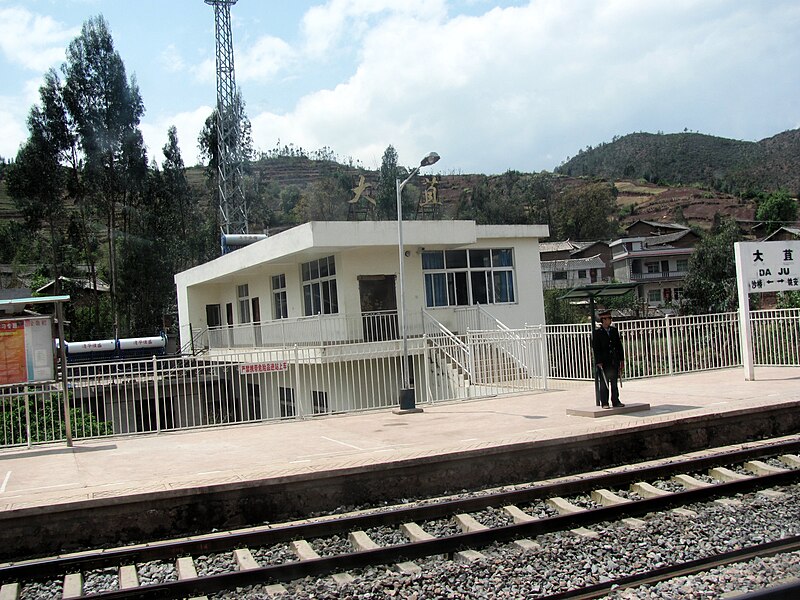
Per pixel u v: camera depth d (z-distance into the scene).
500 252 25.52
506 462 9.87
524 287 25.83
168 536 8.04
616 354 12.75
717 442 11.55
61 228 55.78
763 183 160.50
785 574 5.85
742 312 16.31
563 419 12.33
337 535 7.70
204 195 83.50
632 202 153.12
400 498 9.16
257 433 13.38
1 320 12.38
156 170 54.59
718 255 51.59
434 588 5.93
